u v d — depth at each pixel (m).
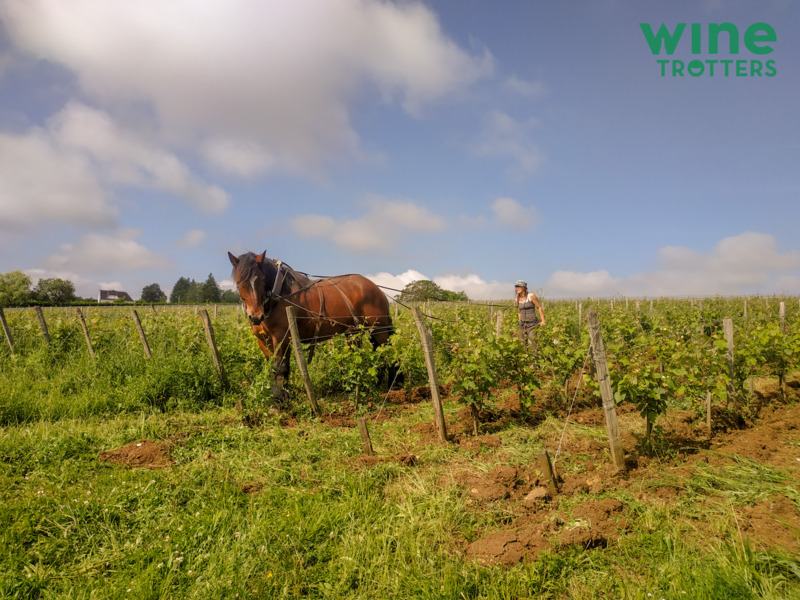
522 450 5.40
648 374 5.08
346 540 3.56
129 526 3.87
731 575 2.90
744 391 6.82
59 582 3.19
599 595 3.00
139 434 6.00
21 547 3.48
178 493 4.36
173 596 3.05
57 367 9.45
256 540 3.57
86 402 7.21
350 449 5.49
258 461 5.17
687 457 5.02
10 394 7.24
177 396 7.50
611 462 4.95
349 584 3.15
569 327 12.95
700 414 6.40
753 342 6.82
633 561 3.26
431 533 3.69
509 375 6.22
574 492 4.28
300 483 4.63
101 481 4.59
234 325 12.01
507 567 3.25
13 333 11.45
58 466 5.02
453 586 3.01
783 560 3.07
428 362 5.75
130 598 2.97
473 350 6.03
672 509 3.91
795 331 7.95
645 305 20.11
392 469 4.78
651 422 5.16
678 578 2.98
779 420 6.30
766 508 3.90
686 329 11.13
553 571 3.16
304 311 7.45
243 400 7.10
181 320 12.99
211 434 5.92
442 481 4.60
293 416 7.01
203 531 3.67
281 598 3.03
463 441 5.74
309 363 8.58
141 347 10.15
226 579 3.14
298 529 3.65
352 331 8.20
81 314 10.13
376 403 7.77
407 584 3.10
